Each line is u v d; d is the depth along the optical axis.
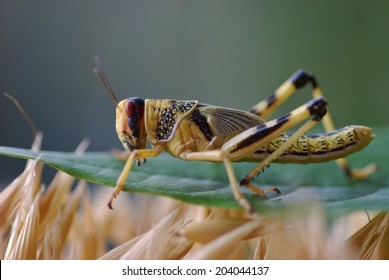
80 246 0.17
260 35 0.40
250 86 0.41
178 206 0.16
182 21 0.43
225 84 0.42
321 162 0.19
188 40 0.43
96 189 0.20
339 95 0.36
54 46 0.41
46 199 0.16
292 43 0.39
